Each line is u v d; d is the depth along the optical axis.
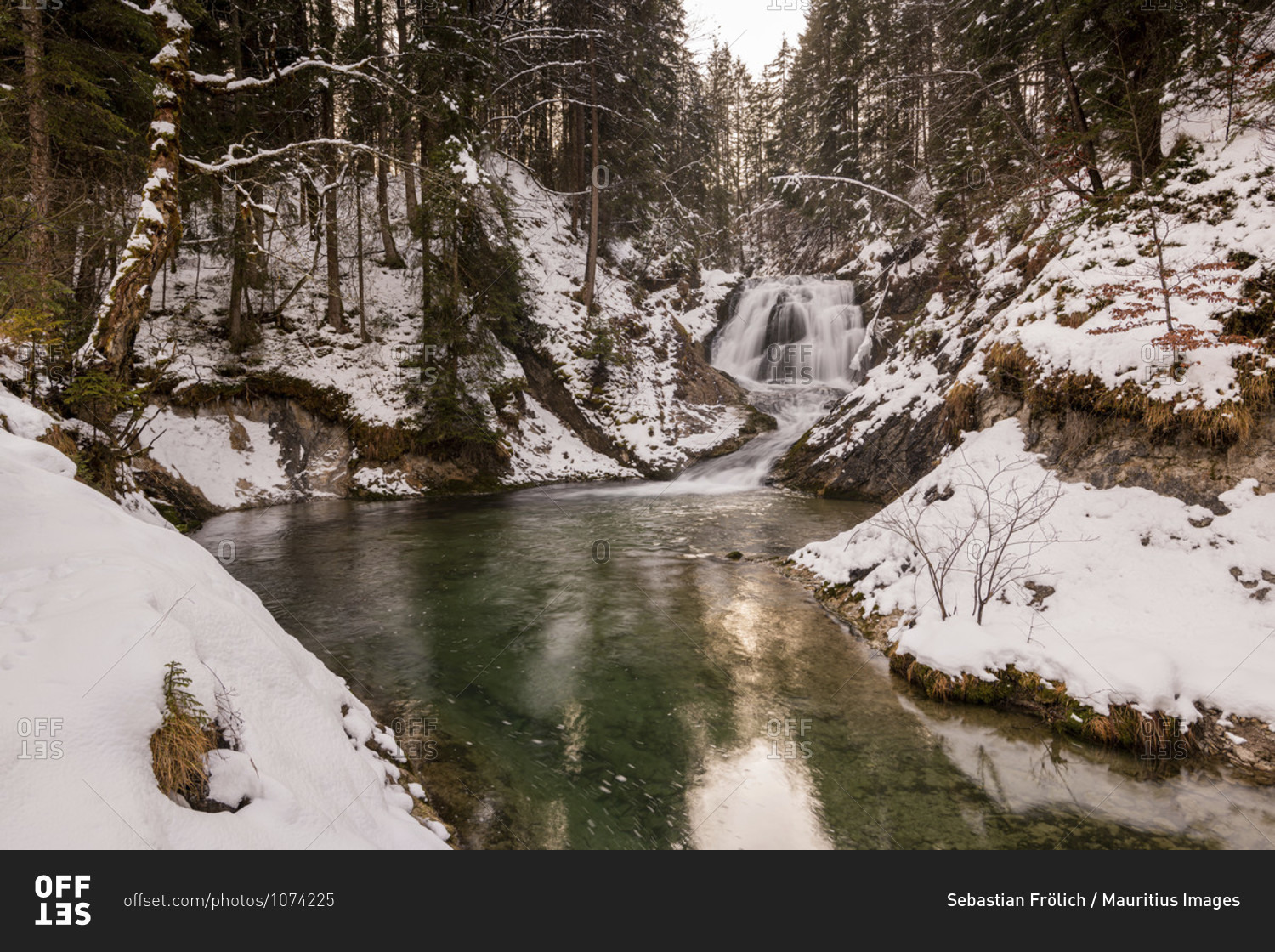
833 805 3.87
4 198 7.64
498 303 17.50
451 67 16.89
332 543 11.11
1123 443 6.29
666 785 4.11
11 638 2.61
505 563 9.83
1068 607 5.43
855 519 12.69
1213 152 7.82
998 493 6.85
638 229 27.30
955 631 5.57
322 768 3.12
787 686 5.56
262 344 16.59
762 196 44.34
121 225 12.21
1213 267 6.13
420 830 3.29
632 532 12.10
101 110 9.99
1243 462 5.53
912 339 16.42
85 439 7.54
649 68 24.98
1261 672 4.35
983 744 4.57
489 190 17.12
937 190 20.05
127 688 2.50
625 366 22.53
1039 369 7.29
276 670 3.43
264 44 16.25
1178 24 8.55
